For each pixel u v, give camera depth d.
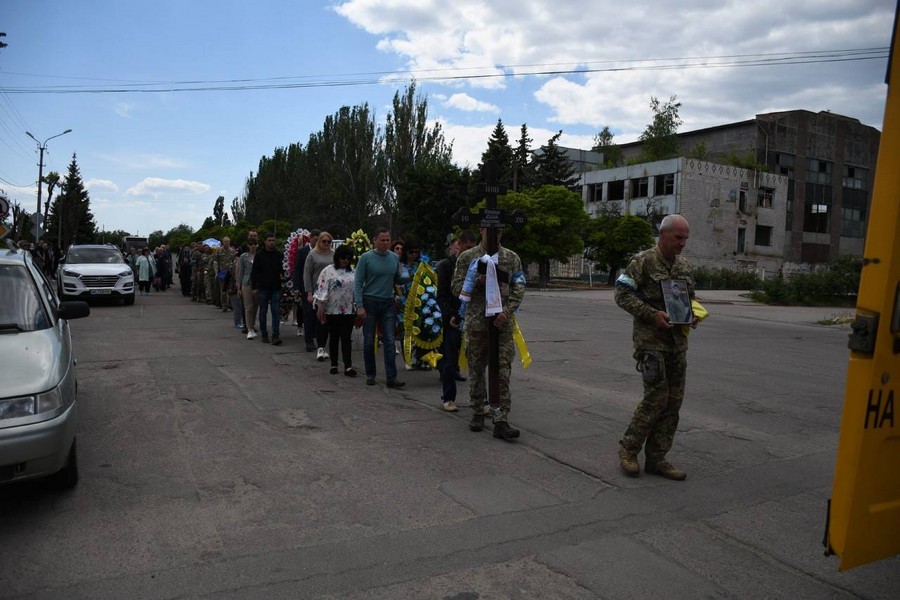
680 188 44.84
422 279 8.80
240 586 3.36
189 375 8.45
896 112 2.71
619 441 5.66
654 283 4.95
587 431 6.39
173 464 5.18
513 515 4.34
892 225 2.70
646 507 4.55
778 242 49.88
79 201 77.94
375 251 8.13
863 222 60.62
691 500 4.70
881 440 2.83
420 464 5.32
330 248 10.20
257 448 5.62
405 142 50.97
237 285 12.77
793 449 6.01
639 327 5.07
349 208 53.72
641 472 5.26
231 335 12.23
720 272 40.97
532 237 35.00
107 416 6.50
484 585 3.43
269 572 3.51
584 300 27.38
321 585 3.39
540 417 6.91
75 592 3.28
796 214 56.12
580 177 52.81
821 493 4.90
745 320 20.73
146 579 3.41
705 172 45.88
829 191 58.09
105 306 18.14
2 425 3.95
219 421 6.41
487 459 5.50
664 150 58.69
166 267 26.41
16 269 5.41
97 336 11.67
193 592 3.29
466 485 4.87
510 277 6.18
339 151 54.09
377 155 52.44
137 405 6.93
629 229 38.47
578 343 12.74
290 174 68.00
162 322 14.08
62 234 65.94
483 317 6.22
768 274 41.47
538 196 36.03
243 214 84.06
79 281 17.80
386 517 4.25
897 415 2.87
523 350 6.32
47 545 3.78
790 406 7.78
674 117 59.47
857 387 2.79
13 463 3.96
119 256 19.81
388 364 8.16
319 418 6.63
